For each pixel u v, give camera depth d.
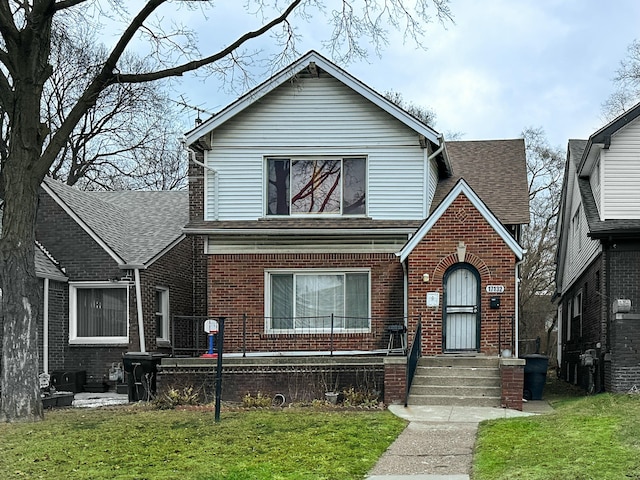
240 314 18.75
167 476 8.51
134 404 16.20
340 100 18.88
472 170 22.62
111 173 40.75
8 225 13.19
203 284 21.64
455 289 17.17
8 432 11.55
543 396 17.86
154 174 44.03
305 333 18.66
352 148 18.78
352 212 18.86
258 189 18.88
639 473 8.03
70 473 8.77
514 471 8.48
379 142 18.77
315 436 10.90
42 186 20.86
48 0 12.95
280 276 18.92
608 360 16.70
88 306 20.73
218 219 18.91
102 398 18.55
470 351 16.98
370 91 18.42
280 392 15.86
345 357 16.00
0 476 8.68
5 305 13.10
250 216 18.86
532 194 43.06
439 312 16.89
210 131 18.64
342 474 8.72
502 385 14.33
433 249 17.02
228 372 16.00
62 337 20.38
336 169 18.92
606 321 17.14
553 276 43.66
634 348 16.03
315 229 18.33
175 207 25.67
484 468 8.85
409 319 17.00
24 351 13.06
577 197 22.61
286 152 18.86
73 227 20.72
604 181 17.89
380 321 18.45
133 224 23.73
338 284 18.80
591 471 8.20
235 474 8.62
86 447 10.27
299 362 15.91
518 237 19.89
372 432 11.31
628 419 11.26
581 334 22.11
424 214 18.59
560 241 27.38
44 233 20.86
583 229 21.31
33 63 13.30
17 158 13.30
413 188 18.67
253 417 12.66
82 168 39.38
